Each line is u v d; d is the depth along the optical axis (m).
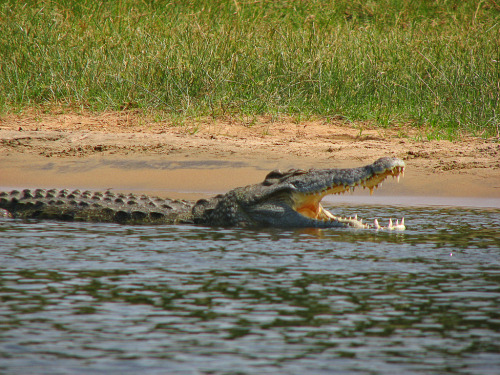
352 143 43.41
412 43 55.09
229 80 51.62
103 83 53.22
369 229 27.03
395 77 51.69
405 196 35.28
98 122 48.66
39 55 55.09
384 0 70.31
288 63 52.75
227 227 28.52
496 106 46.47
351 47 55.25
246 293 17.39
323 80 51.88
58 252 22.44
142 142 43.31
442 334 14.48
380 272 19.62
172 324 15.05
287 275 19.25
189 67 51.91
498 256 21.75
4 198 31.53
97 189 37.56
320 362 13.00
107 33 58.00
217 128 47.03
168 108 50.72
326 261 21.09
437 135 43.84
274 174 29.45
